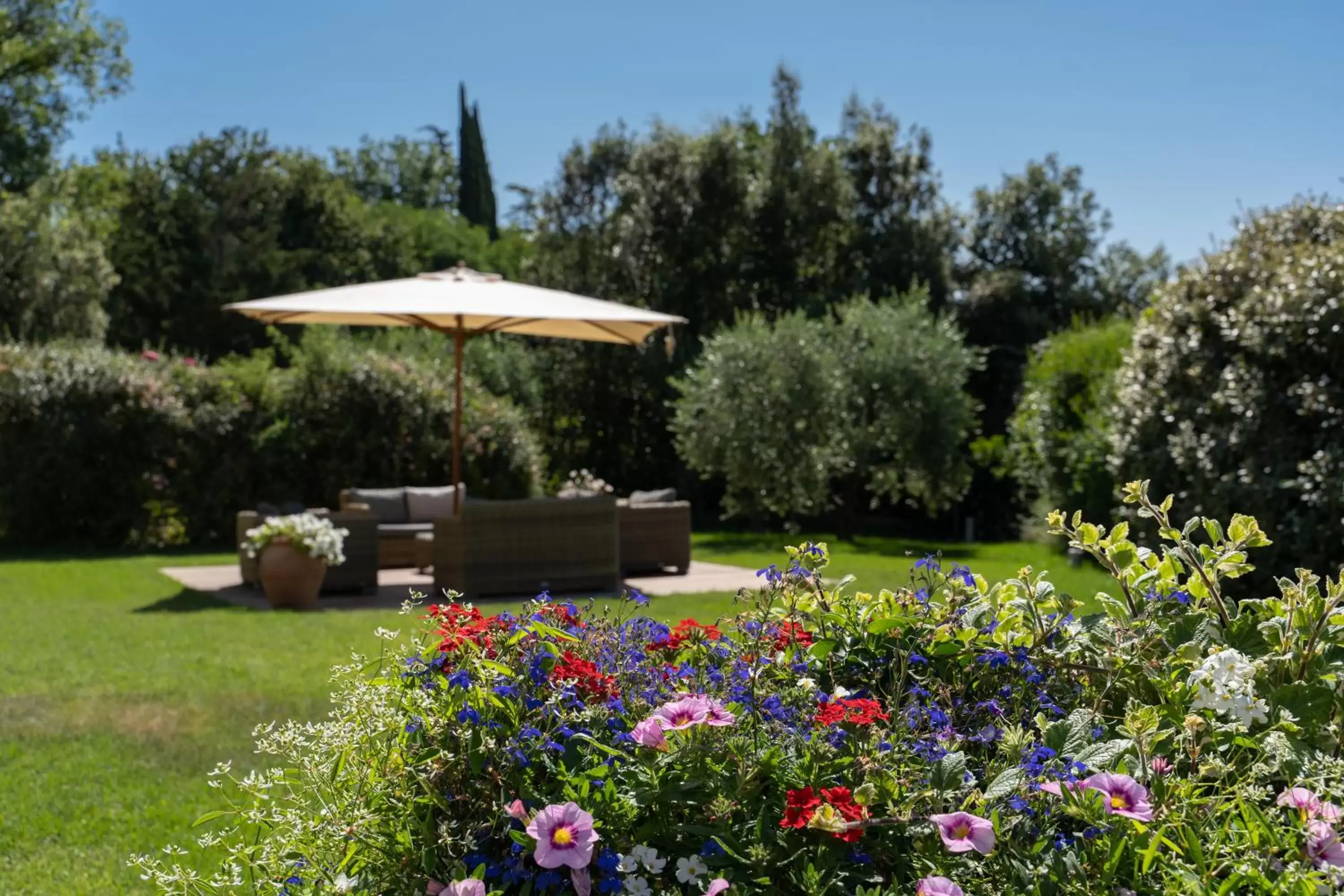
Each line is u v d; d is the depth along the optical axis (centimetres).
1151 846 179
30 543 1437
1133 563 279
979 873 190
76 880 341
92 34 2812
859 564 1195
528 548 985
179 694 567
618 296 2427
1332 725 231
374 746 217
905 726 224
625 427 2362
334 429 1559
